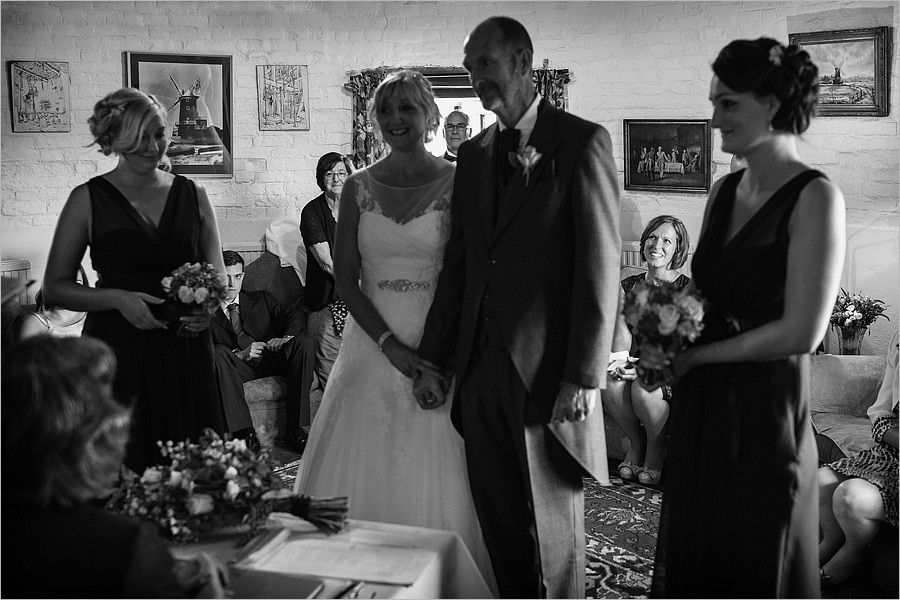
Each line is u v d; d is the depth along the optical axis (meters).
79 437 1.68
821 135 5.87
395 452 3.26
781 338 2.41
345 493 3.31
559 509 3.02
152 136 3.11
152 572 1.68
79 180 6.71
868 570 3.60
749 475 2.50
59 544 1.65
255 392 5.46
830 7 5.76
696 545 2.61
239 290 6.17
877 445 3.58
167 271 3.23
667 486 2.73
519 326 2.94
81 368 1.72
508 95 2.95
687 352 2.59
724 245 2.59
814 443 2.57
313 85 7.04
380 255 3.27
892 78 5.50
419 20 6.99
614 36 6.75
